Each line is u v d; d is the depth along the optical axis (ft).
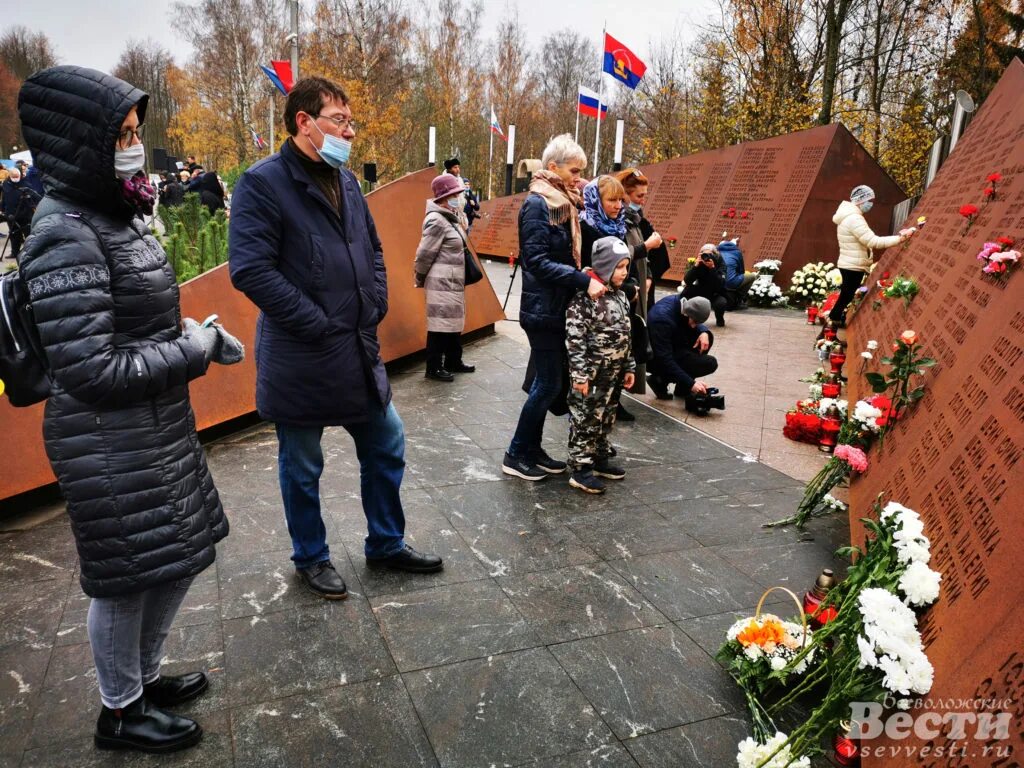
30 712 7.11
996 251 10.07
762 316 33.09
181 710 7.18
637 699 7.55
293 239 8.11
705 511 12.22
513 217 58.70
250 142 129.49
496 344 24.56
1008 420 6.90
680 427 16.81
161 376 5.80
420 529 11.21
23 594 9.16
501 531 11.23
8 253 39.91
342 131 7.96
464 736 6.96
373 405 9.06
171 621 6.91
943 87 67.87
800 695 7.70
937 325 11.85
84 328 5.37
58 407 5.70
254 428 15.57
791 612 9.21
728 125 64.59
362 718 7.15
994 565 5.68
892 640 5.62
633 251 14.83
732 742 7.00
